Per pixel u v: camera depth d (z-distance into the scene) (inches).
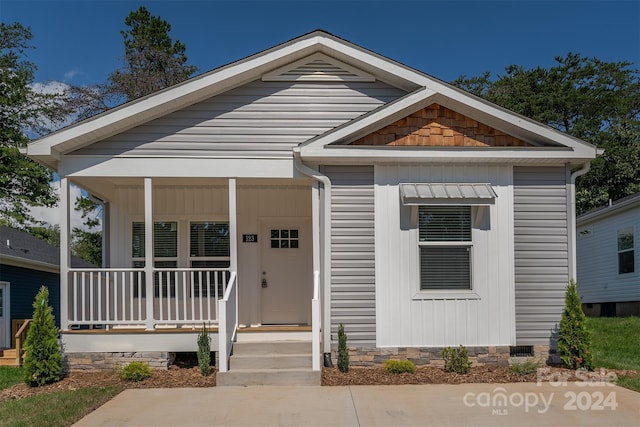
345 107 366.9
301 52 362.0
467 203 335.0
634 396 270.4
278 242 425.7
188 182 390.0
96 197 410.0
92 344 337.7
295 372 301.1
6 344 555.2
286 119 363.9
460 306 343.3
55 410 253.9
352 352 338.3
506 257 346.6
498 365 340.5
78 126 335.3
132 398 274.4
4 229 709.9
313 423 229.1
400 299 341.7
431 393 277.7
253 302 416.2
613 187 948.0
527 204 351.6
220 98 361.7
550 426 223.8
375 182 347.9
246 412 246.2
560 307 347.6
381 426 224.7
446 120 354.0
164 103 345.4
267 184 410.3
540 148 342.0
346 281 341.7
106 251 417.4
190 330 340.5
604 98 1190.3
